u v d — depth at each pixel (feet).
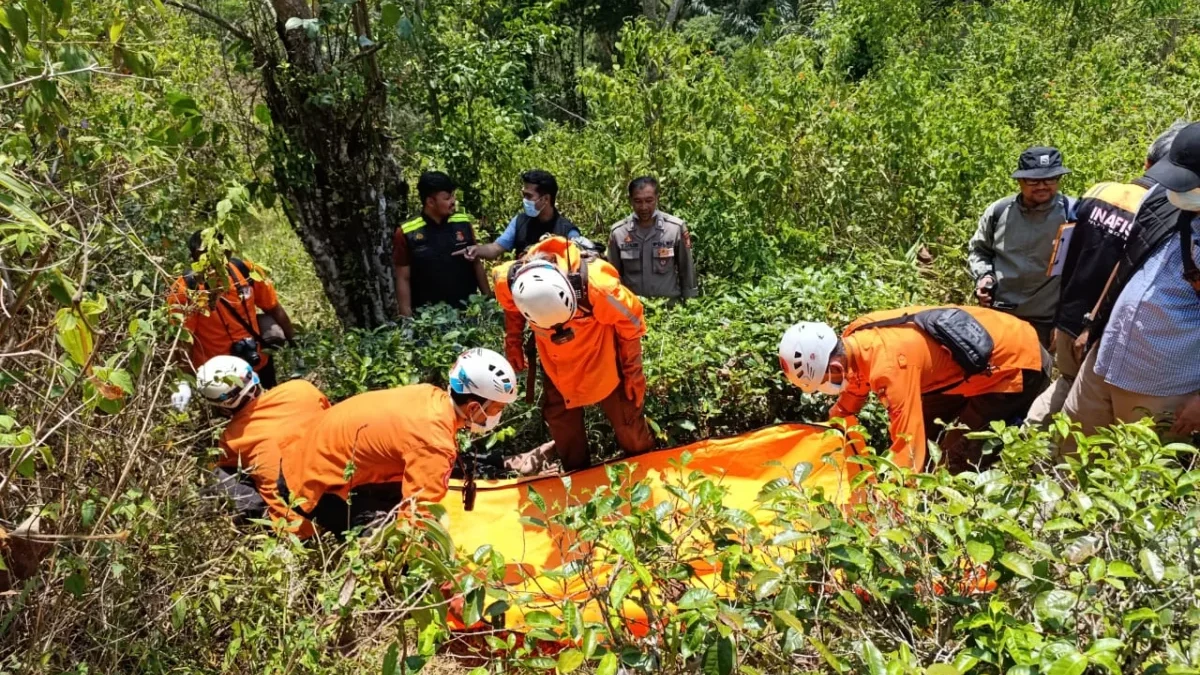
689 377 16.42
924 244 22.84
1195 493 8.14
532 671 8.27
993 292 17.75
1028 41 40.06
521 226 19.90
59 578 9.03
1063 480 9.22
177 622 9.07
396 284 20.04
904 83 25.72
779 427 14.69
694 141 23.45
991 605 6.81
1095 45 40.60
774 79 25.12
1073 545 7.77
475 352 12.59
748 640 7.76
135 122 13.65
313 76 19.40
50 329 9.23
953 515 7.44
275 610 9.58
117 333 10.34
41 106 8.21
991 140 24.53
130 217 13.56
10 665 8.41
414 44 21.97
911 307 14.08
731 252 23.07
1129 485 7.32
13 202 6.38
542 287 12.89
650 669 7.60
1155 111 29.58
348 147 20.80
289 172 20.30
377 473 12.51
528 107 32.37
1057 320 13.82
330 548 11.66
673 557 8.31
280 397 13.62
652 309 18.45
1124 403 12.00
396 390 12.61
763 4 68.95
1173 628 6.95
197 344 16.35
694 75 25.46
